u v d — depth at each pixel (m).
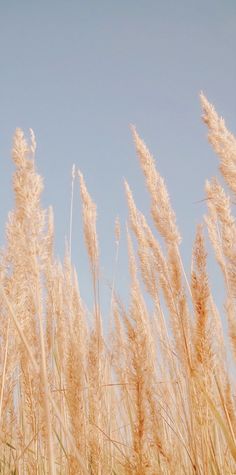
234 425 1.50
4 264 1.39
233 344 1.57
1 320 1.41
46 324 1.80
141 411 1.32
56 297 1.87
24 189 1.24
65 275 1.96
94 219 1.82
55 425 1.69
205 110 1.35
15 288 1.39
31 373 1.51
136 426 1.32
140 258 1.88
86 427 1.56
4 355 1.40
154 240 1.67
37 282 1.22
